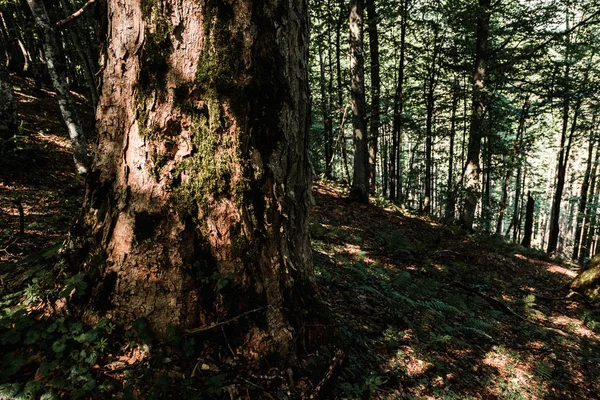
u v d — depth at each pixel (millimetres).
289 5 2588
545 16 12297
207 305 2396
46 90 15695
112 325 2283
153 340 2285
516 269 10172
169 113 2287
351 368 3061
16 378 2041
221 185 2402
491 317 6082
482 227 15000
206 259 2408
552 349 5332
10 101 7719
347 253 7359
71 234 2557
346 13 18156
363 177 12930
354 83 12164
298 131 2818
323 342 2881
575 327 6648
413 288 5617
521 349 5074
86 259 2447
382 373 3270
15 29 15547
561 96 13352
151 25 2213
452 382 3572
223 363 2348
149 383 2111
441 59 14602
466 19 12305
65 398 1970
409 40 16250
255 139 2498
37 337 2182
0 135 7543
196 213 2377
